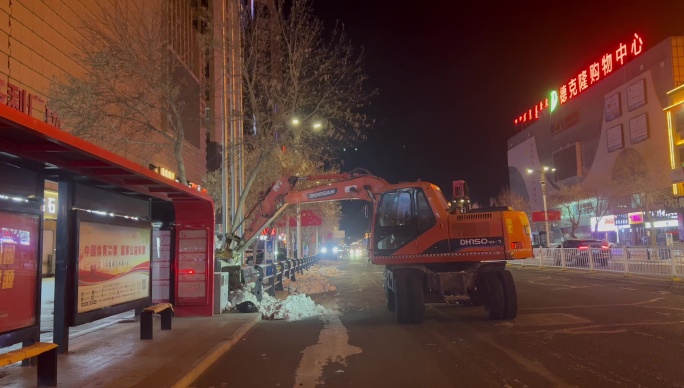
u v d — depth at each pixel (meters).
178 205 13.19
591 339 9.37
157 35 17.38
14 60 17.80
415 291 11.80
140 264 11.05
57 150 6.48
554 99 89.88
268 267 18.97
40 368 6.62
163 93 16.28
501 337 9.91
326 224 57.62
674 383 6.53
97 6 23.00
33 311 7.34
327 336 10.66
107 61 15.70
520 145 106.38
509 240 11.91
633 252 22.09
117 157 7.35
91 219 9.06
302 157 23.12
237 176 21.25
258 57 17.47
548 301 14.86
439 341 9.73
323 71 17.17
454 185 13.70
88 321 8.94
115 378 7.02
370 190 14.83
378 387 6.75
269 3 17.36
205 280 13.11
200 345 9.30
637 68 64.62
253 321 12.43
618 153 68.62
